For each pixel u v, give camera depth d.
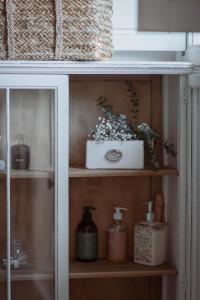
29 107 1.70
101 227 2.02
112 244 1.95
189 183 1.80
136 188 2.03
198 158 1.76
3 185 1.71
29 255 1.74
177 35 1.99
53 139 1.71
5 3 1.63
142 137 1.89
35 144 1.71
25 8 1.63
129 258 1.99
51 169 1.72
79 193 2.00
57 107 1.69
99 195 2.02
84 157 1.99
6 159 1.70
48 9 1.64
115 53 2.00
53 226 1.73
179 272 1.83
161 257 1.91
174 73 1.75
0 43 1.65
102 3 1.68
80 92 1.98
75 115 1.99
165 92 2.00
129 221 2.03
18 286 1.73
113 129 1.86
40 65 1.65
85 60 1.67
